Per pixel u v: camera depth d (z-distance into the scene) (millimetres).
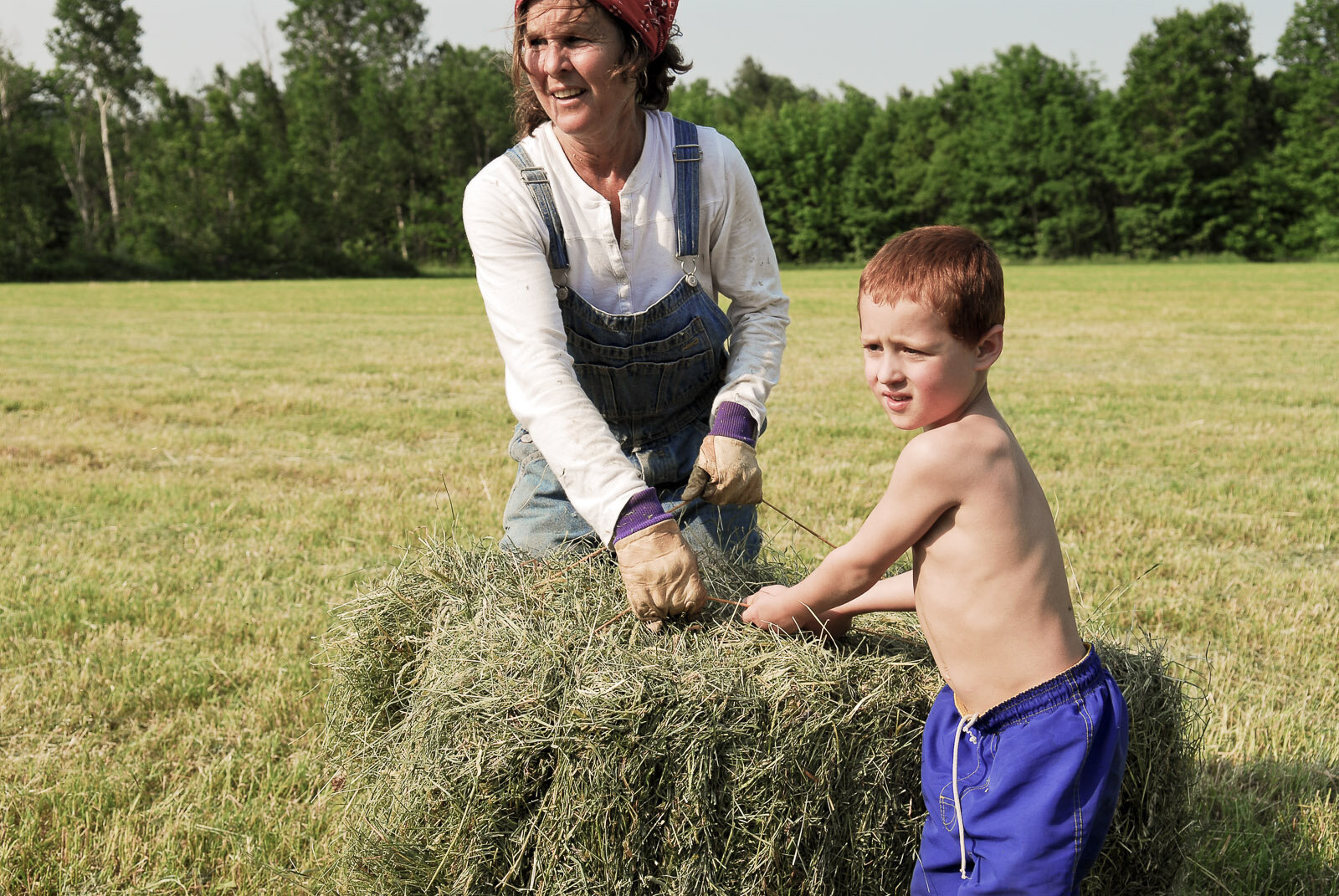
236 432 8656
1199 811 2842
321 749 2971
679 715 1901
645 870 1935
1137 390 10750
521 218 2369
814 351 15172
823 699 1997
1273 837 2736
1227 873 2625
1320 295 27469
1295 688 3729
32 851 2668
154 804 2916
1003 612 1938
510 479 6898
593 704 1889
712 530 2672
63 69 72938
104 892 2533
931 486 1955
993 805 1896
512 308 2328
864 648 2279
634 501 2107
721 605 2352
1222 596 4641
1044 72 71125
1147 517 5906
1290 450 7793
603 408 2623
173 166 63312
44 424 8945
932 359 1932
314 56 81562
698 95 83062
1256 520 5895
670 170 2471
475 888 1989
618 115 2336
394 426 8883
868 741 2068
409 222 78125
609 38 2199
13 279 55031
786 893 1977
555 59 2195
